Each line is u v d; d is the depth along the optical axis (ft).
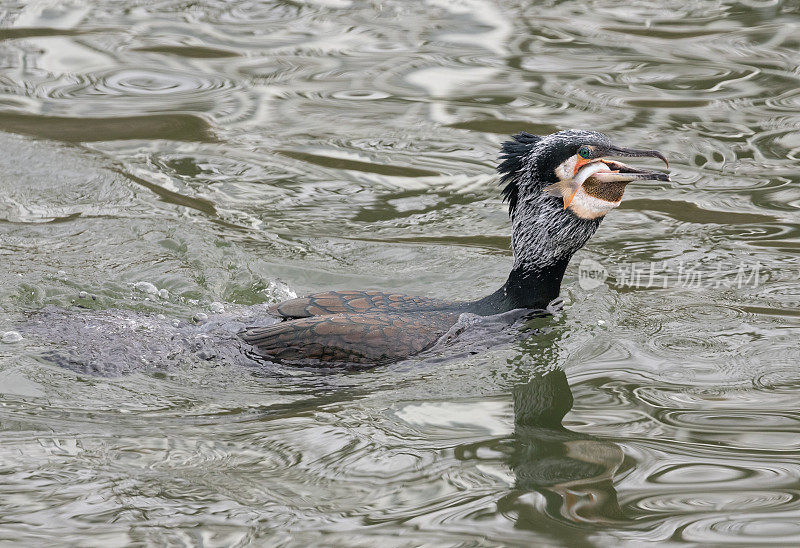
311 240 43.68
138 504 24.81
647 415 29.19
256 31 65.57
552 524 23.80
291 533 23.65
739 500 24.59
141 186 47.70
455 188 48.32
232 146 52.06
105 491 25.34
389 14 68.33
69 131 52.70
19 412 29.22
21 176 48.03
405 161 50.62
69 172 48.62
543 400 30.25
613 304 37.73
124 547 23.12
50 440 27.76
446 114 54.95
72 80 58.39
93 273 39.55
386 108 55.77
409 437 28.04
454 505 24.72
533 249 34.58
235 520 24.20
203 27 66.08
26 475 25.96
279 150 51.72
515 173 34.58
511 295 35.32
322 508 24.66
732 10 67.41
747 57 59.98
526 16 67.62
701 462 26.37
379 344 32.01
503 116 54.08
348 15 68.23
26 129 52.49
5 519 24.11
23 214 44.86
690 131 52.03
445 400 30.12
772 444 27.22
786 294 38.22
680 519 23.82
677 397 30.32
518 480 25.75
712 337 34.81
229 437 28.02
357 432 28.19
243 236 43.70
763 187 47.47
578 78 58.29
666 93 56.08
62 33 64.34
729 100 55.16
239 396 30.42
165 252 41.86
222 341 33.14
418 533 23.54
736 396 30.30
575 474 26.02
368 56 61.87
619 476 25.90
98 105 55.67
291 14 68.23
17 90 56.75
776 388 30.73
